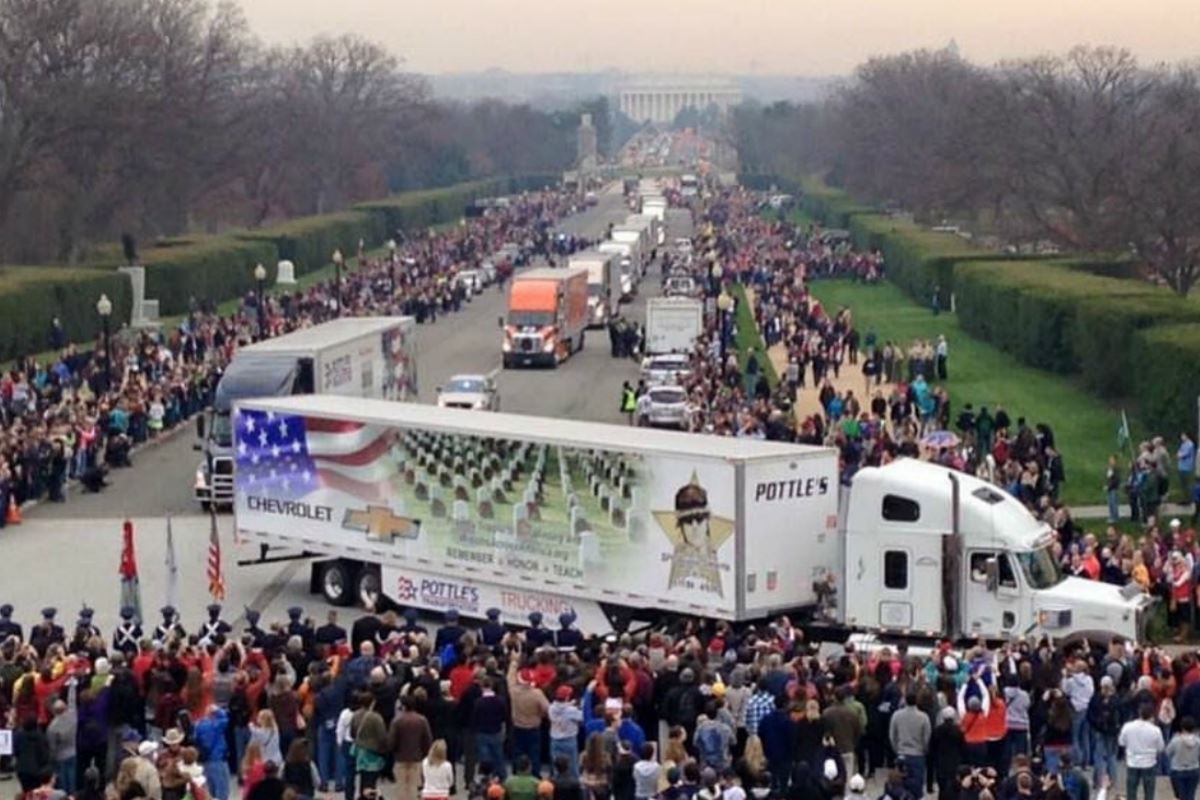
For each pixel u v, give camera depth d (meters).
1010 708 70.94
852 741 69.75
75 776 69.81
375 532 100.38
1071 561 94.38
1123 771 72.44
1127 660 74.81
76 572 112.62
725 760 66.56
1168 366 138.12
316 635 79.94
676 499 89.38
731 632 84.56
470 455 96.25
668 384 165.25
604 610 92.94
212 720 68.56
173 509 131.38
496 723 70.12
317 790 72.25
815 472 89.31
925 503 87.19
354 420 100.44
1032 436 126.56
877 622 88.19
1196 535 111.38
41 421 141.62
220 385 131.50
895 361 179.00
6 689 72.00
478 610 97.25
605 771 64.75
